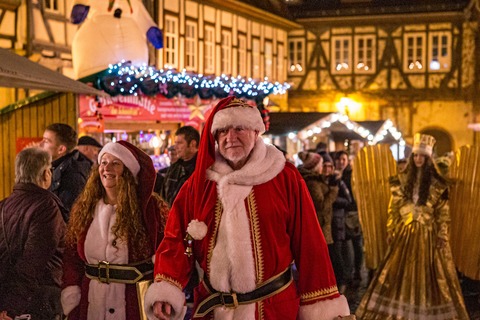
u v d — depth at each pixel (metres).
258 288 3.58
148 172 4.29
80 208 4.30
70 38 15.52
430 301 7.13
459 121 29.91
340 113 17.36
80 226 4.27
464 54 29.70
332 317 3.59
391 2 30.27
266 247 3.58
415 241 7.18
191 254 3.69
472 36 29.52
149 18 14.05
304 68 30.92
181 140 6.74
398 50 30.28
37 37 14.27
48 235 4.23
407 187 7.27
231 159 3.64
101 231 4.22
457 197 7.60
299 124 17.16
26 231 4.24
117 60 13.10
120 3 13.33
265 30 27.14
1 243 4.31
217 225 3.61
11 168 10.24
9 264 4.29
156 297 3.56
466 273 7.57
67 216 4.69
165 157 14.53
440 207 7.18
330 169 9.13
